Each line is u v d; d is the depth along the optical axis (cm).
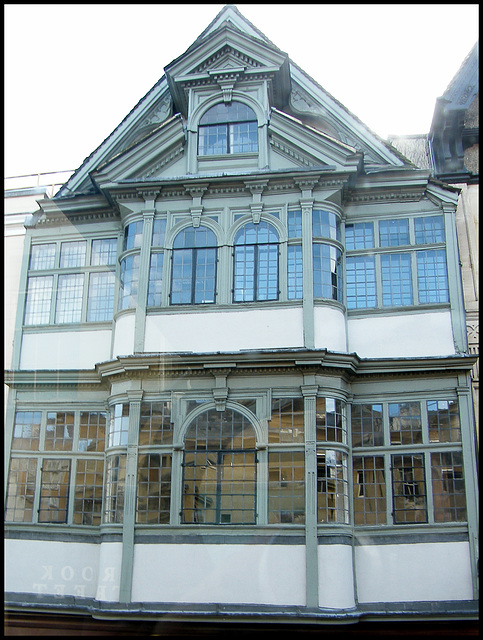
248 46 1135
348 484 986
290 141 1108
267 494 963
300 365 1005
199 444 998
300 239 1078
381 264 1091
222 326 1051
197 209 1110
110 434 1027
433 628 912
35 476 1027
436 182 1092
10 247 1096
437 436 1001
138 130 1169
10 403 1051
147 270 1090
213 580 936
